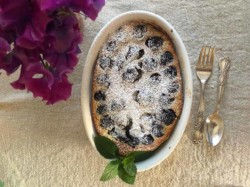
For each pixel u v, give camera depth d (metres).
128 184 0.51
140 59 0.47
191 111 0.49
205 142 0.49
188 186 0.50
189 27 0.50
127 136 0.47
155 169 0.50
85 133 0.51
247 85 0.48
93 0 0.37
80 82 0.51
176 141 0.46
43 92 0.41
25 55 0.38
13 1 0.36
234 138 0.49
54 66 0.40
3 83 0.53
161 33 0.47
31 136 0.53
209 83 0.49
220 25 0.49
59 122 0.52
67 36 0.38
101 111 0.48
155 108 0.47
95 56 0.47
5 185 0.53
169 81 0.47
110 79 0.47
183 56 0.46
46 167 0.52
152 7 0.50
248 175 0.49
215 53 0.49
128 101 0.47
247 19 0.48
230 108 0.49
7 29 0.37
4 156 0.53
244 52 0.48
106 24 0.48
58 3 0.35
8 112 0.53
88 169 0.52
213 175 0.49
